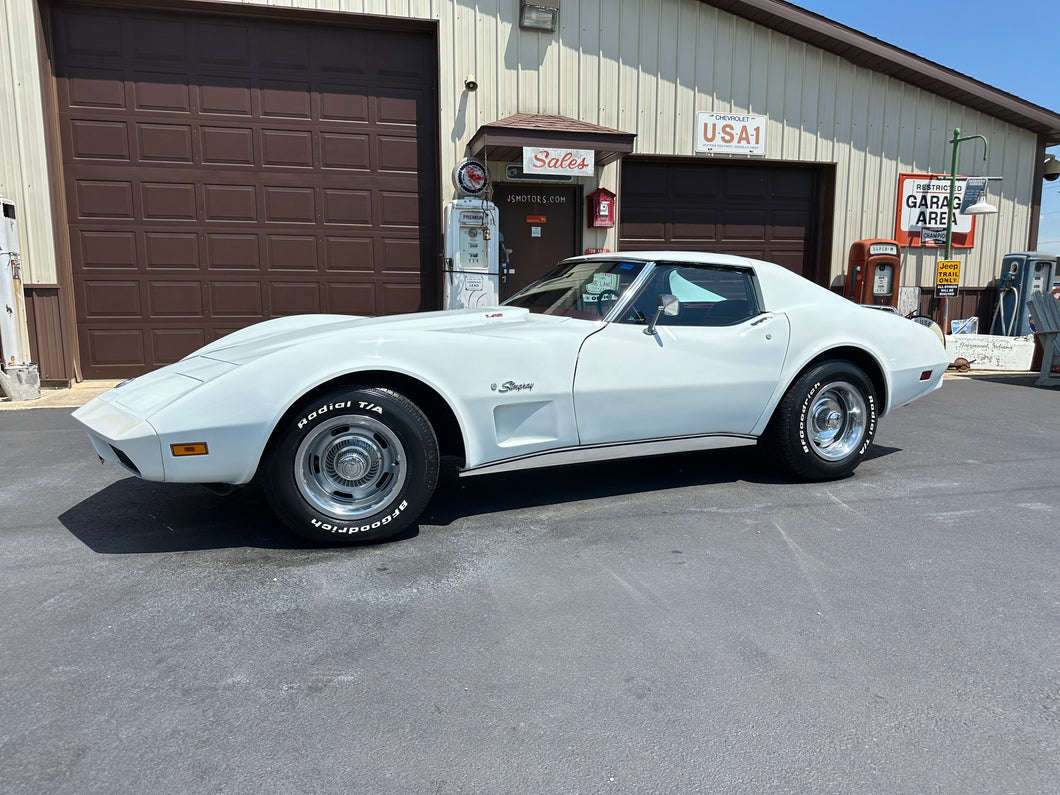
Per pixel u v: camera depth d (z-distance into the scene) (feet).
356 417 9.87
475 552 10.07
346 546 10.23
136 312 26.03
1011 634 7.80
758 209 32.35
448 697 6.61
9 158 23.88
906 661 7.25
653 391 11.81
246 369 9.39
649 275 12.37
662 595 8.71
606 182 29.19
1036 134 34.40
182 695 6.61
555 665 7.15
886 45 30.32
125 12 24.82
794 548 10.24
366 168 27.32
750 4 28.60
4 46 23.54
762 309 13.03
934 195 33.32
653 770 5.63
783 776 5.56
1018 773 5.60
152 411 9.26
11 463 14.80
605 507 12.07
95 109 24.93
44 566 9.52
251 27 25.82
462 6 26.61
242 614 8.19
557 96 27.99
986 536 10.76
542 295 13.74
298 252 27.09
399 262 28.04
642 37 28.66
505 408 10.89
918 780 5.52
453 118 27.04
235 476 9.46
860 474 14.16
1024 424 19.19
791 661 7.23
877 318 13.97
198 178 25.95
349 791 5.37
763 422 12.98
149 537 10.62
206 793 5.34
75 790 5.35
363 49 26.78
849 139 31.86
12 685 6.73
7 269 22.02
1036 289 33.65
